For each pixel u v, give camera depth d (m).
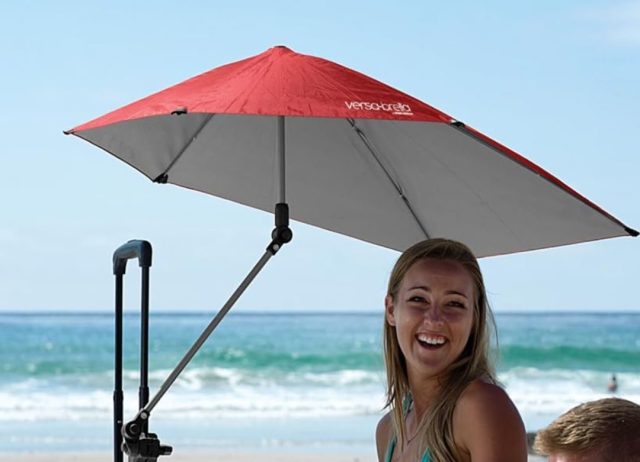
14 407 26.50
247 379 32.41
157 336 43.31
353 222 4.42
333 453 18.20
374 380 32.03
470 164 3.78
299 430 21.73
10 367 34.16
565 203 3.62
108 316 62.38
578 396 29.77
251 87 3.12
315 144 4.20
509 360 36.28
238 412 25.11
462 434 3.10
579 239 3.78
